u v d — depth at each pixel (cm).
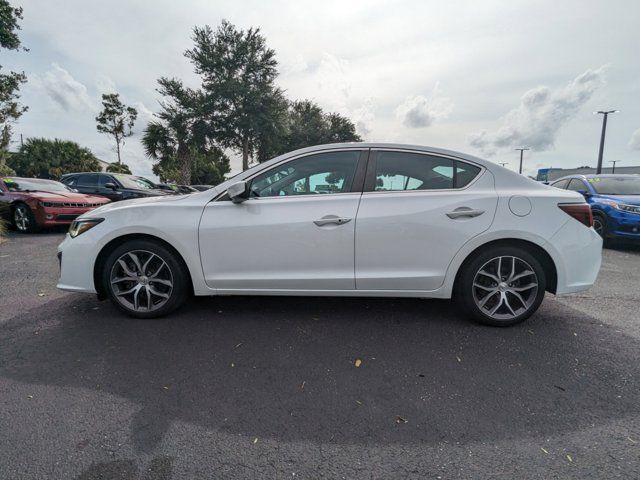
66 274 333
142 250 326
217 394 226
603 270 548
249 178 327
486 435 191
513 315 316
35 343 289
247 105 2720
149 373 248
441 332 312
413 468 170
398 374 248
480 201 305
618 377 244
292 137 3712
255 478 165
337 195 316
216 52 2733
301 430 195
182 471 168
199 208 322
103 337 300
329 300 388
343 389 232
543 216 303
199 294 329
